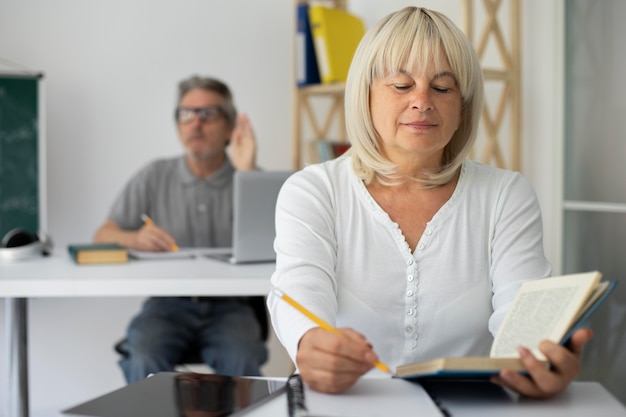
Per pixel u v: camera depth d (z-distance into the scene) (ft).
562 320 2.97
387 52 3.90
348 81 4.14
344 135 11.44
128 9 11.23
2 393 10.40
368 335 3.99
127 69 11.26
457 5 9.09
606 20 7.61
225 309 8.48
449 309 3.96
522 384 2.86
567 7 8.13
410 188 4.15
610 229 7.67
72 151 11.14
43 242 7.88
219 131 10.03
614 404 2.93
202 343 8.27
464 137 4.15
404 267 4.00
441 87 3.89
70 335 11.04
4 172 10.61
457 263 4.02
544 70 8.39
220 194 10.12
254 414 2.78
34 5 10.93
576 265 8.18
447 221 4.07
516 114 8.58
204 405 2.86
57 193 11.11
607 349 7.73
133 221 9.90
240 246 6.91
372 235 4.05
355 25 10.75
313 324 3.26
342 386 3.00
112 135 11.27
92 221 11.26
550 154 8.38
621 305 7.56
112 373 11.14
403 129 3.90
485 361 2.86
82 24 11.09
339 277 4.02
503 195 4.16
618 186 7.55
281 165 11.80
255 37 11.65
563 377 2.90
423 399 2.95
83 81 11.13
